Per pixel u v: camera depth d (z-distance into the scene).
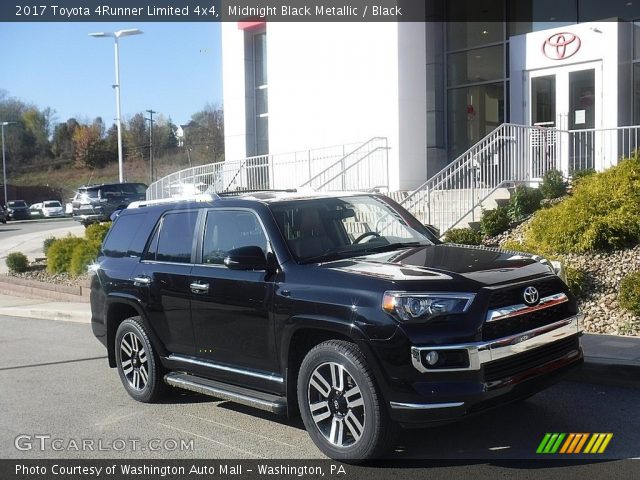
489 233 11.62
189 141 71.12
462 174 14.52
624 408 5.94
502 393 4.65
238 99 22.61
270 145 20.73
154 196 23.73
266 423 6.23
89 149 97.56
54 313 13.50
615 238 9.30
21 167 101.00
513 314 4.73
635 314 7.93
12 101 103.94
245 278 5.69
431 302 4.64
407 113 17.42
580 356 5.35
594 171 12.30
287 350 5.32
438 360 4.55
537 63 16.27
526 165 13.59
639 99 15.23
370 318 4.72
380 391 4.73
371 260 5.43
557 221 9.97
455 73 18.52
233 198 6.28
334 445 5.04
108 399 7.32
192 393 7.40
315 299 5.08
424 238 6.30
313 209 6.05
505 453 5.08
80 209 29.83
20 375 8.66
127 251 7.24
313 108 19.34
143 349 6.96
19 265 18.86
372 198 6.57
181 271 6.37
